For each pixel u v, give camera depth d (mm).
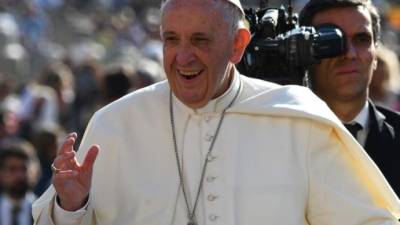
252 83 10062
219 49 9398
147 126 9906
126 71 24047
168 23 9344
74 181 9156
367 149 12438
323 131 9805
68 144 9188
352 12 12164
